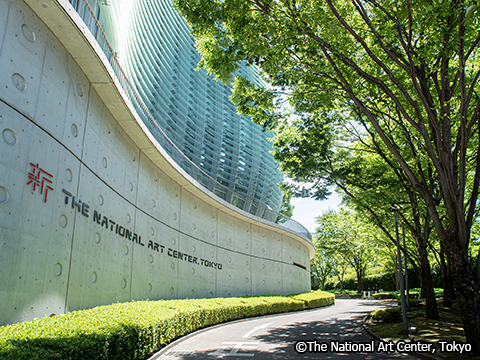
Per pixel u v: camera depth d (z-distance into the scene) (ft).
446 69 29.50
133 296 41.96
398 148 43.98
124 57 65.21
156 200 51.26
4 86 22.47
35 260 24.09
